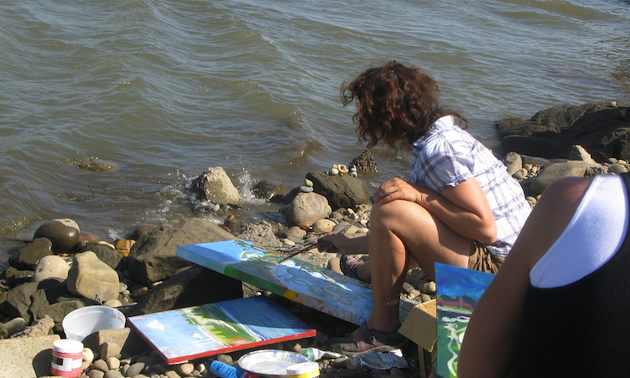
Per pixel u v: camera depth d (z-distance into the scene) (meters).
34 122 8.42
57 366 2.66
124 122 9.04
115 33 13.31
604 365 1.13
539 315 1.21
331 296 3.20
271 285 3.20
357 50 15.64
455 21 21.33
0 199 5.96
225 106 10.60
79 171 7.27
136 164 7.73
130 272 4.15
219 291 3.48
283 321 3.07
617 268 1.13
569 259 1.19
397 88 2.68
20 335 3.13
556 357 1.19
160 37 13.76
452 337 2.32
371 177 8.23
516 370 1.32
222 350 2.74
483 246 2.82
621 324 1.11
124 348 2.94
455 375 2.17
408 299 3.75
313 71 13.37
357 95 2.81
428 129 2.72
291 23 16.84
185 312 3.10
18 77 10.25
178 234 4.21
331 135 9.97
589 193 1.22
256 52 13.73
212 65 12.67
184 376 2.71
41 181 6.71
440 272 2.68
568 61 17.73
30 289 3.71
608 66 17.56
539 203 1.32
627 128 9.60
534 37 20.92
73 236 5.07
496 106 12.84
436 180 2.67
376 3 21.78
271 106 10.67
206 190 6.73
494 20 22.64
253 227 5.17
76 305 3.45
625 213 1.17
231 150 8.59
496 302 1.39
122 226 5.88
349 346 2.90
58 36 12.55
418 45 16.88
